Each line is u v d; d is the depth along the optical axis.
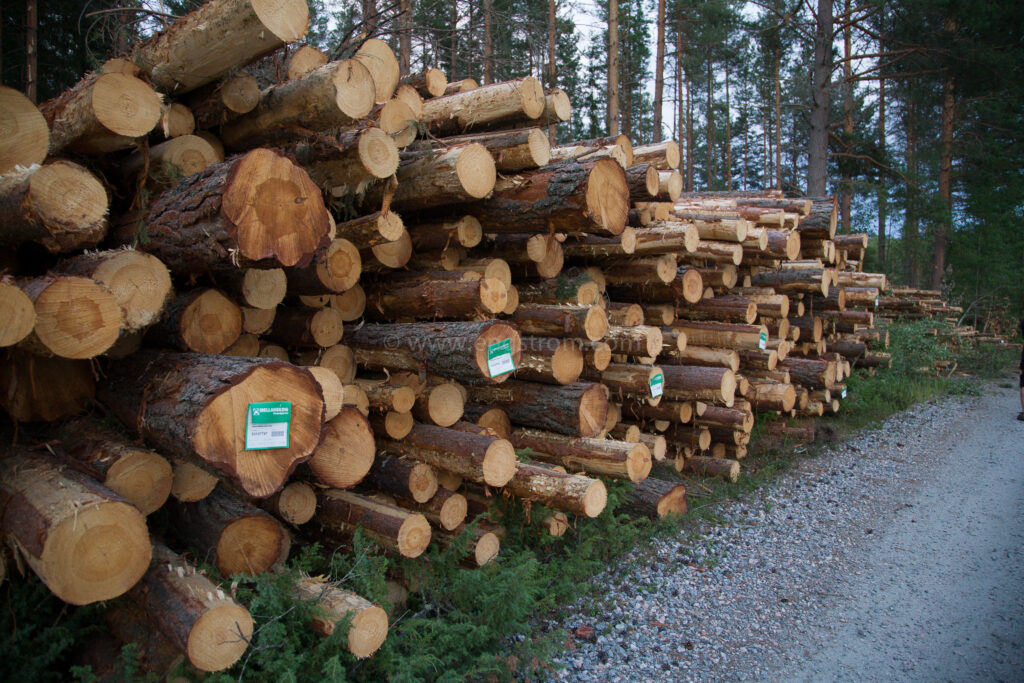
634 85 20.41
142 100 2.87
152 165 3.22
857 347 9.68
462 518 3.62
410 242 4.13
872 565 4.34
